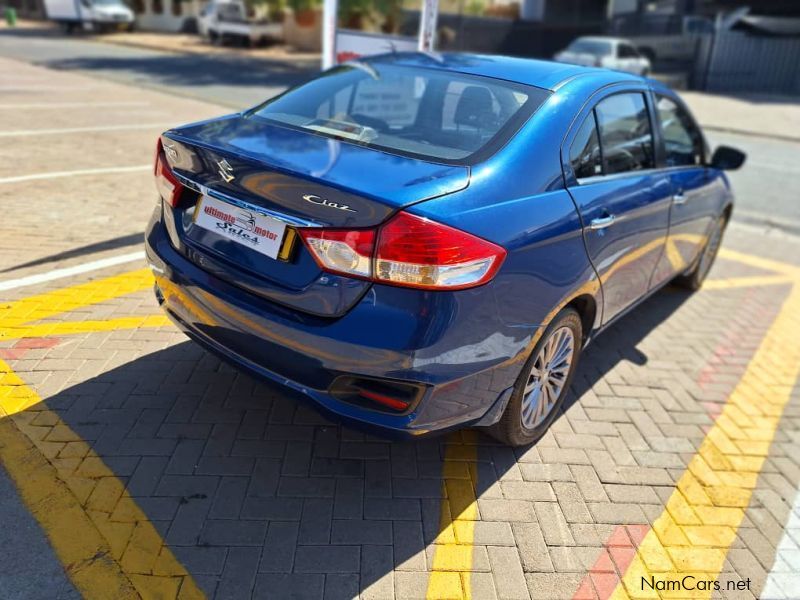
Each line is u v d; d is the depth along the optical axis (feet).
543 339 9.14
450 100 9.95
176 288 8.96
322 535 8.15
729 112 56.65
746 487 10.02
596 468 10.03
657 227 12.32
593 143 10.37
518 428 9.67
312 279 7.59
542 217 8.56
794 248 23.03
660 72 73.72
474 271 7.44
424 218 7.12
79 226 17.24
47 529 7.70
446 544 8.25
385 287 7.23
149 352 11.51
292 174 7.59
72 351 11.28
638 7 91.15
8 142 25.85
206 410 10.14
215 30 91.09
